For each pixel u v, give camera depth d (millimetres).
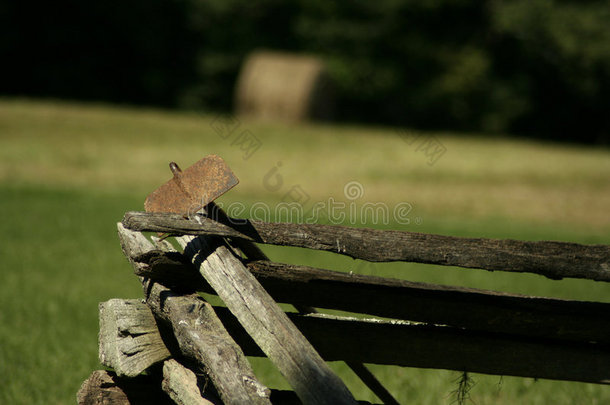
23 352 9977
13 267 15664
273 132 42875
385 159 36281
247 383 4922
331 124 62344
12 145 33750
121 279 14844
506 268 5582
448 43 75500
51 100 70312
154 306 5859
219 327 5488
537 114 75688
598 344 6090
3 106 44469
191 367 5762
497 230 22359
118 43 74250
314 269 5691
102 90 73625
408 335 6117
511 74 75062
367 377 7082
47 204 23875
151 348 5852
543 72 74312
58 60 73000
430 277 15750
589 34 71062
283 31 81500
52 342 10484
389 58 76812
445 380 9414
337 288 5773
